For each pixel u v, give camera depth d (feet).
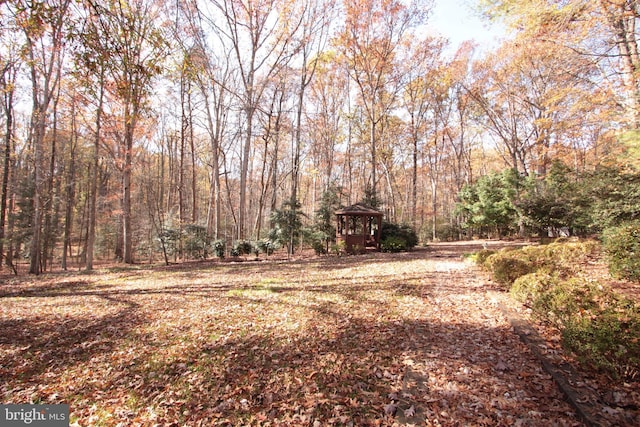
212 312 20.07
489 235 80.74
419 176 121.49
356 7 61.98
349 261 43.55
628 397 8.30
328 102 92.84
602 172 29.81
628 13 21.24
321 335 15.37
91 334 17.07
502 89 65.16
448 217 109.50
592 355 9.25
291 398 10.09
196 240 53.78
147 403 10.26
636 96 24.36
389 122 89.56
